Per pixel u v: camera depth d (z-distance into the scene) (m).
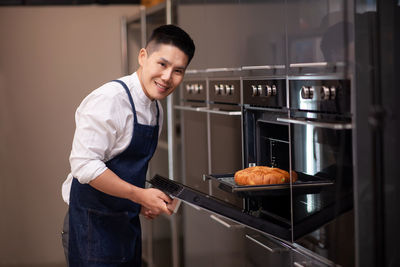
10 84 4.03
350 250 1.44
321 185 1.54
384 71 1.43
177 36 1.71
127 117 1.80
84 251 1.88
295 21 1.65
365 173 1.42
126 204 1.89
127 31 3.88
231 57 2.14
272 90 1.82
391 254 1.44
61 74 4.07
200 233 2.52
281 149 1.85
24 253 4.12
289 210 1.77
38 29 4.02
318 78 1.54
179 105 2.85
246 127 2.06
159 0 3.55
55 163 4.12
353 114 1.40
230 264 2.18
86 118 1.73
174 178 2.96
